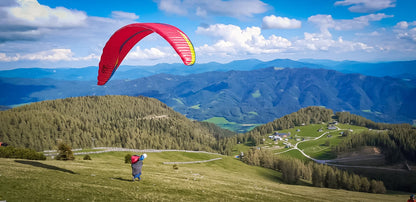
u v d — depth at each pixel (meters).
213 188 29.73
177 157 159.88
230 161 178.25
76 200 14.99
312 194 45.84
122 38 19.88
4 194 13.98
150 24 18.70
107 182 22.27
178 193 22.45
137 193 19.31
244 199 25.50
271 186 48.47
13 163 27.28
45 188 16.61
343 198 47.34
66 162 43.78
